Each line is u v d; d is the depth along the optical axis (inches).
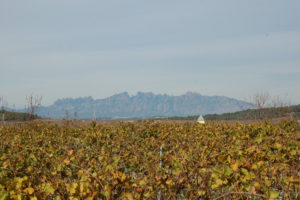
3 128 605.6
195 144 378.3
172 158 282.8
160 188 231.8
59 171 273.4
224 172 223.3
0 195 206.8
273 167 251.6
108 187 213.9
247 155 285.0
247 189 214.4
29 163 308.2
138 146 398.0
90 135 459.5
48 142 447.8
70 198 211.0
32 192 207.6
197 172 238.4
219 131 519.8
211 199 227.6
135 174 266.5
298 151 304.2
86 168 271.0
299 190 227.3
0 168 269.0
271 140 380.8
